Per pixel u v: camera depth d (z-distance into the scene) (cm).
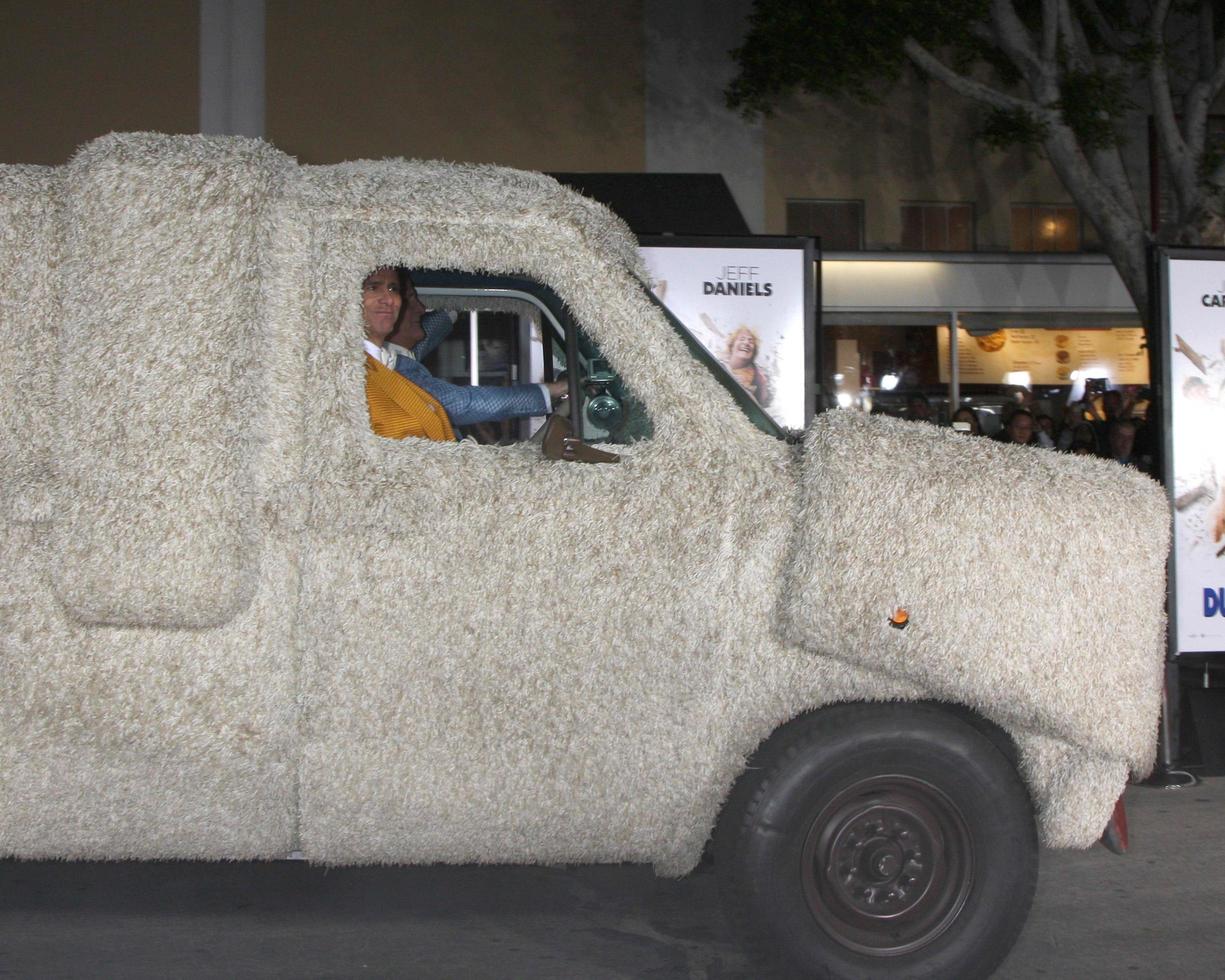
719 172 1507
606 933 418
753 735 344
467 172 362
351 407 337
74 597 321
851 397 1530
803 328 932
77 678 329
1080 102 1170
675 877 361
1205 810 567
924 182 1552
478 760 337
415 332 411
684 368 347
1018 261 1537
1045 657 338
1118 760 350
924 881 352
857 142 1536
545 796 340
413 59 1442
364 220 342
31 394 337
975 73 1532
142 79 1401
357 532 332
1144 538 348
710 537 341
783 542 341
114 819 339
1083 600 341
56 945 400
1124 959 407
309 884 460
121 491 322
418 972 384
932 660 334
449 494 334
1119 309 1555
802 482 342
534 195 351
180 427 324
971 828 349
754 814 343
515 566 336
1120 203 1214
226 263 329
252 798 338
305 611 332
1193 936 427
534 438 362
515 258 346
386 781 336
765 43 1303
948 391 1541
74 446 325
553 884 464
